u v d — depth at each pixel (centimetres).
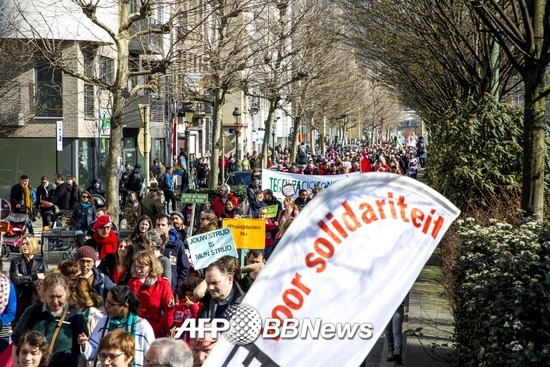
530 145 1091
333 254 459
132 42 3378
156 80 2484
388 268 458
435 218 467
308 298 455
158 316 909
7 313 956
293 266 457
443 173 1698
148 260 909
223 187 2098
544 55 1060
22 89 3559
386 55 3086
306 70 4281
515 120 1680
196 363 657
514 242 798
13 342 792
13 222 2338
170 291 915
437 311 1309
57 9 3173
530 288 715
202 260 1154
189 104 3734
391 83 4397
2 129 3647
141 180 3284
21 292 1132
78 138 3700
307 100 5119
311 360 452
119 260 1137
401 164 5369
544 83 1098
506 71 2345
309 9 4141
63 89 3603
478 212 1505
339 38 4091
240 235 1340
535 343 721
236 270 718
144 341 771
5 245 2211
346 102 7281
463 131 1675
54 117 3669
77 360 791
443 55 2467
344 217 461
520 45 1078
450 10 1978
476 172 1625
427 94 3625
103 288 985
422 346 1078
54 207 2603
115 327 772
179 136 5678
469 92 2339
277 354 454
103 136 3862
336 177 2327
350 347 452
